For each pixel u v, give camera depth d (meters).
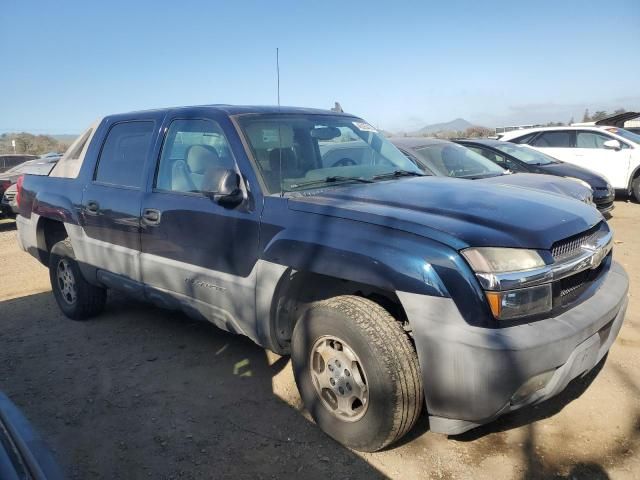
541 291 2.51
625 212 10.48
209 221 3.41
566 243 2.74
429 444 2.94
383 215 2.74
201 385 3.69
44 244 5.26
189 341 4.45
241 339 4.45
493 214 2.75
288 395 3.52
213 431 3.14
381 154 4.16
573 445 2.89
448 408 2.52
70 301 5.04
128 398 3.55
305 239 2.89
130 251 4.08
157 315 5.08
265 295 3.12
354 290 3.09
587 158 12.16
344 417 2.88
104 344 4.45
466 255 2.44
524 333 2.41
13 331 4.86
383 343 2.61
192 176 3.64
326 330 2.84
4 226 12.58
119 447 3.02
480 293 2.40
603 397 3.36
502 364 2.35
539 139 12.91
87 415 3.37
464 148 7.71
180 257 3.66
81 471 2.82
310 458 2.86
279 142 3.55
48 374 3.95
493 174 7.10
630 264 6.39
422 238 2.55
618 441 2.92
